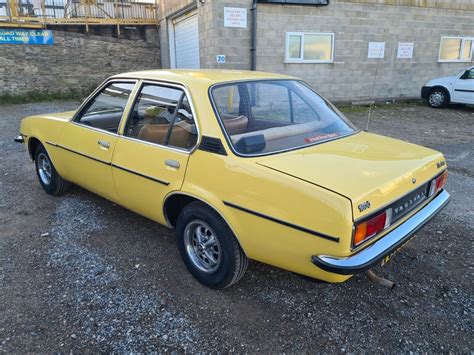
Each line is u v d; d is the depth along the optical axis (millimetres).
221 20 10680
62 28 15445
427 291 2934
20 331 2496
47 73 15281
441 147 7383
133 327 2545
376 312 2709
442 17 13422
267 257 2512
